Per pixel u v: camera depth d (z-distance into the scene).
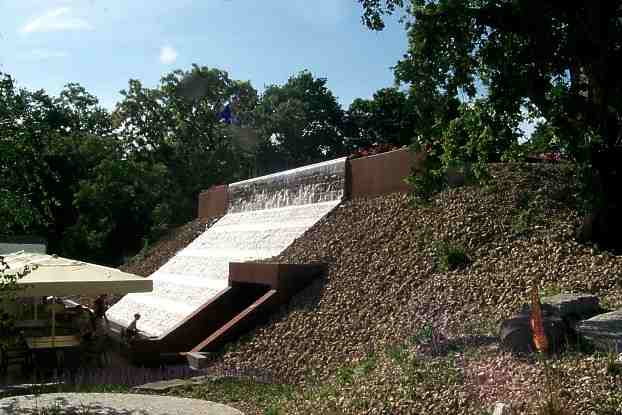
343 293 14.81
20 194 8.61
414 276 13.92
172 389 12.24
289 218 23.09
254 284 17.64
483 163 13.52
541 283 11.36
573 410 6.49
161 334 18.77
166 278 26.50
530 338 8.24
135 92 54.38
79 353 15.28
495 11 11.70
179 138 55.47
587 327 8.17
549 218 13.93
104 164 47.28
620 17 11.62
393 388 8.61
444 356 9.11
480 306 11.40
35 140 8.94
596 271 11.09
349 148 64.12
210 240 28.31
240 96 56.88
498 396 7.29
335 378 10.91
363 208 19.20
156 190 49.34
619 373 6.87
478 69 12.60
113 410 9.77
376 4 12.35
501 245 13.45
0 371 14.59
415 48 12.34
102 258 50.19
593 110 11.49
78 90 64.31
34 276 14.38
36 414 9.48
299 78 66.31
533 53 11.64
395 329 12.11
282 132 61.09
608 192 11.93
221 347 15.20
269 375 12.71
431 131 13.44
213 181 52.12
